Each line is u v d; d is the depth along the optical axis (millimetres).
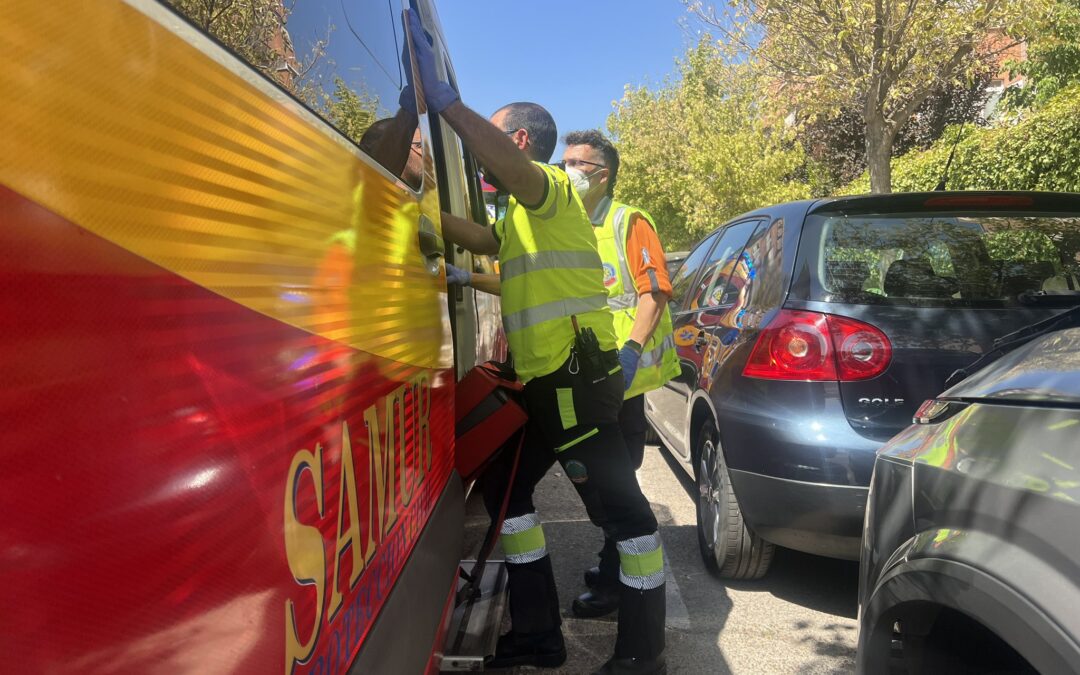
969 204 3436
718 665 3037
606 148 3381
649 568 2695
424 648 1922
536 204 2506
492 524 2793
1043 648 1248
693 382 4164
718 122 20594
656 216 25797
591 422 2592
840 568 3904
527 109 2850
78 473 752
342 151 1585
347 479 1436
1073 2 11742
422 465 2074
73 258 771
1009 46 11570
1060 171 10508
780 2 10453
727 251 4473
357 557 1475
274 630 1099
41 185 743
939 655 1686
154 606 842
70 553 736
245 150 1147
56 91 777
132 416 832
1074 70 13188
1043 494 1362
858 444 3002
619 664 2693
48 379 727
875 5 9906
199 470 940
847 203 3438
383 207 1844
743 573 3650
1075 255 3346
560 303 2584
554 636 2820
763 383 3254
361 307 1586
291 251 1261
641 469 5621
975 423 1673
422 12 2908
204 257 999
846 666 3027
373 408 1625
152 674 834
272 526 1108
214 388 989
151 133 918
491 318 4875
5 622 666
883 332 3098
